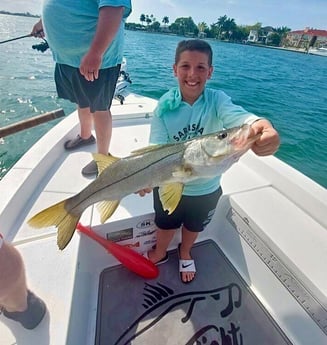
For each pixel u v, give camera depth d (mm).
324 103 10594
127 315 1752
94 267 1971
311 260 1679
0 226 1683
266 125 1244
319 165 6160
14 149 5141
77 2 1924
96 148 2762
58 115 1318
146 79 10930
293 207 2074
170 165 1297
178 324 1720
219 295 1884
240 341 1642
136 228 1993
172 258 2148
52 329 1313
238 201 2105
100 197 1412
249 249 1983
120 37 2195
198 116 1608
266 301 1825
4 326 1324
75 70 2195
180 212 1773
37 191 2141
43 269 1558
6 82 8891
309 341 1549
